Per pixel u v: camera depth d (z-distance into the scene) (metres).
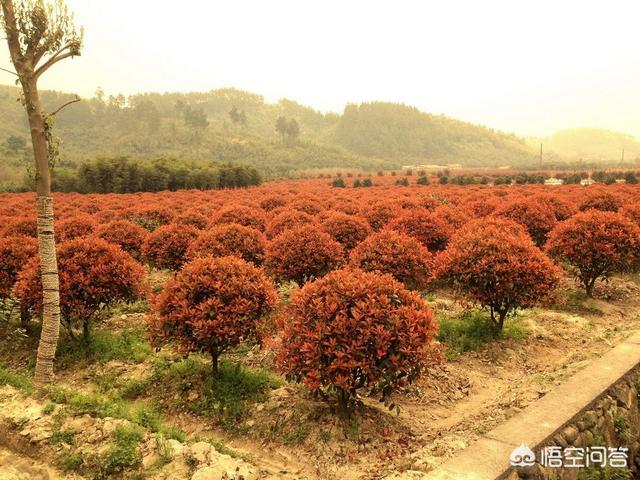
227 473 4.39
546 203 15.27
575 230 10.02
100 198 33.94
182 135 150.12
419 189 37.75
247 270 6.45
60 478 4.59
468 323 8.65
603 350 7.37
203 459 4.58
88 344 8.08
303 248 9.50
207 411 6.02
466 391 6.55
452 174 84.56
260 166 118.75
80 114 161.50
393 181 62.50
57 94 172.12
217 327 5.84
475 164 199.50
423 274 8.80
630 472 5.38
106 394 6.71
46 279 6.15
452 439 4.94
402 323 5.00
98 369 7.46
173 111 188.25
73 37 5.75
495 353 7.62
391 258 8.59
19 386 6.39
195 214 14.78
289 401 5.92
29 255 8.92
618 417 5.70
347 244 11.52
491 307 8.21
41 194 5.99
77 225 12.93
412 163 189.00
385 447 5.16
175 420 5.99
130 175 50.81
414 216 11.83
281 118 167.62
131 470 4.52
